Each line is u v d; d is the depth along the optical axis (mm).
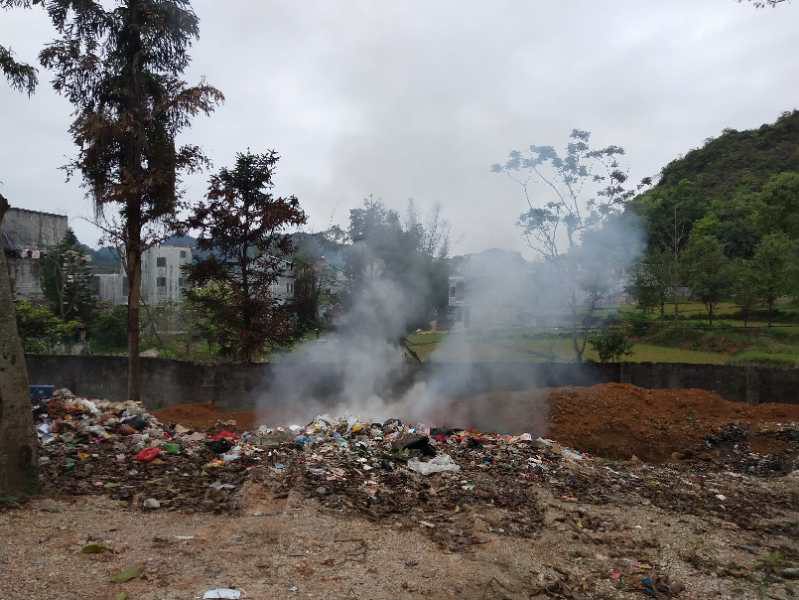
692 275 31688
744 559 5160
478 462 7695
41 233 32625
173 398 14773
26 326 21406
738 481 8320
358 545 4723
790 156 61031
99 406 9797
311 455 7367
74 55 11773
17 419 5438
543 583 4336
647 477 7992
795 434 10836
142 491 5902
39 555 4141
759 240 40719
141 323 24391
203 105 12500
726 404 12312
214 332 19922
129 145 12070
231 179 13953
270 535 4801
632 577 4625
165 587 3746
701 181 62688
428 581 4141
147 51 12188
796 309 32469
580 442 11008
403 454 7715
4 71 11273
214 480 6363
